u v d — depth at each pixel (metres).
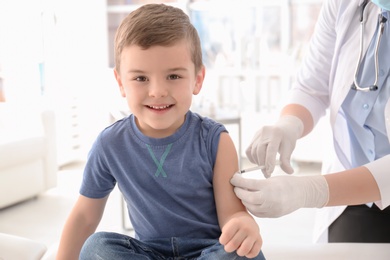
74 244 1.15
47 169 3.91
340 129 1.56
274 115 4.73
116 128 1.12
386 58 1.42
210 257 0.99
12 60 4.81
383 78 1.42
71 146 4.98
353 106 1.48
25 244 1.40
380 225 1.58
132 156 1.08
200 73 1.08
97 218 1.17
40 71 4.92
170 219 1.08
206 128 1.10
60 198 3.89
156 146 1.07
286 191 1.20
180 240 1.07
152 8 1.03
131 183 1.09
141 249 1.05
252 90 5.14
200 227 1.08
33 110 3.91
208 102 4.03
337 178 1.28
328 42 1.62
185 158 1.07
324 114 1.70
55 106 4.85
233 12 5.23
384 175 1.27
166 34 0.98
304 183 1.25
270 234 3.15
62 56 5.01
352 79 1.46
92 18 5.27
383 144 1.46
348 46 1.50
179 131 1.08
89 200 1.16
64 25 5.04
